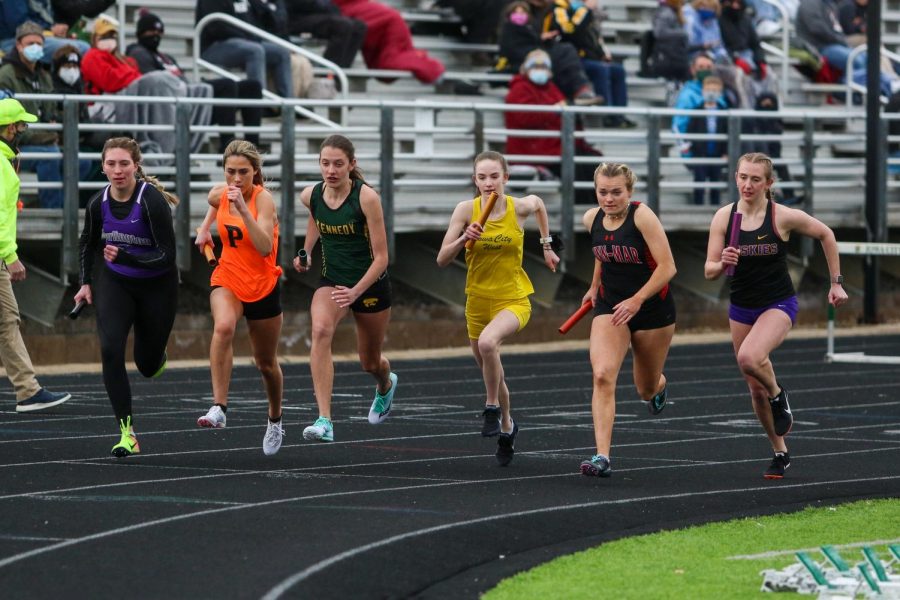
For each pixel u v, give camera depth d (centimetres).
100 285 2752
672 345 5722
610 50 7044
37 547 1973
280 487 2489
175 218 4859
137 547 1983
